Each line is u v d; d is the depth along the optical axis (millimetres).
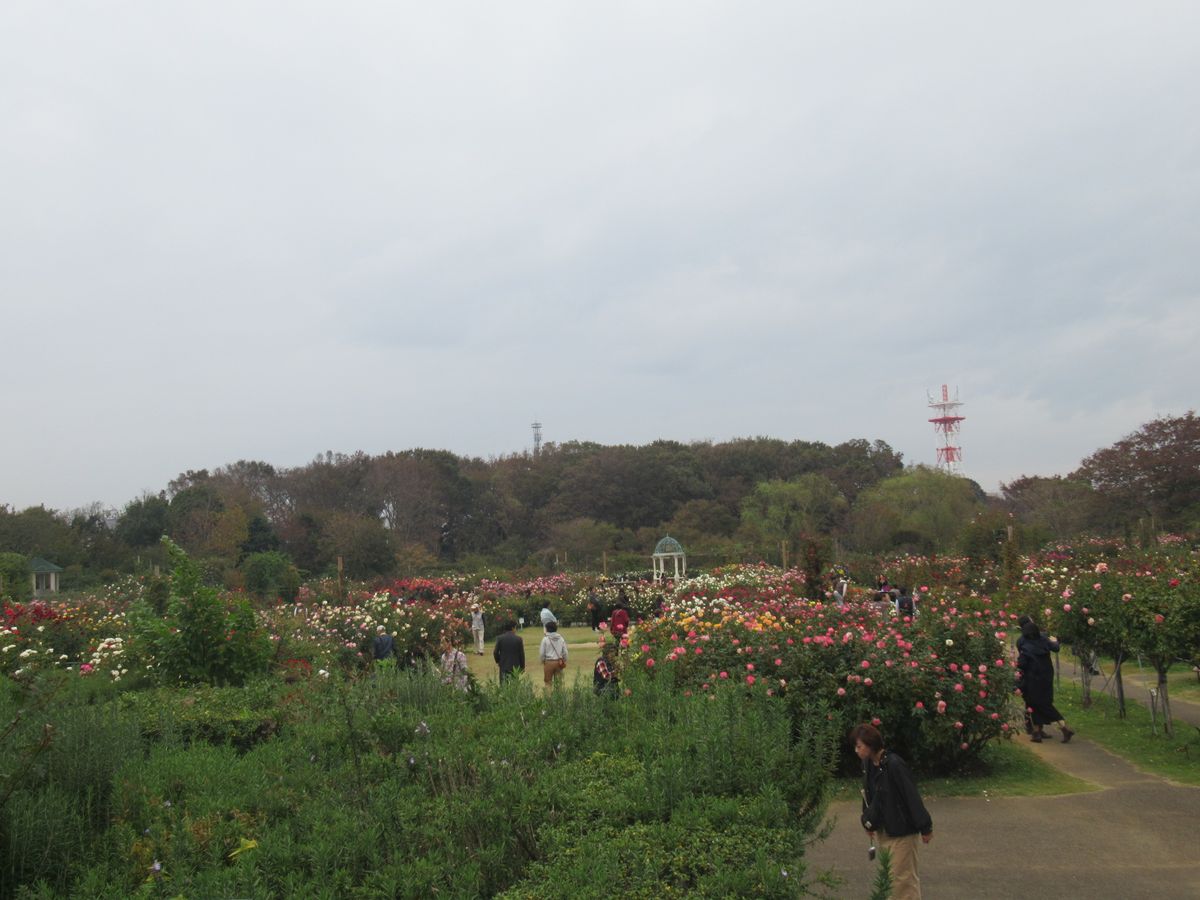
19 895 4055
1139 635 9719
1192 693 12859
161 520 48094
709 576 25953
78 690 7605
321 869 3896
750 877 3488
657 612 21422
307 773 5254
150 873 4066
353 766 5316
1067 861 6121
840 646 8219
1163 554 15742
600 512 62625
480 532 63688
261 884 3787
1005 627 10359
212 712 7484
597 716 6125
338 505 59844
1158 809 7281
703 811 4145
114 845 4629
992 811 7320
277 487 64812
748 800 4293
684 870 3658
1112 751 9406
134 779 5215
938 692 7867
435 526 62094
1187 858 6125
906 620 8953
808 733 6199
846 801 7539
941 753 8281
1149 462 35656
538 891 3574
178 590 10383
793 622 9203
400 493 59594
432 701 7426
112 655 10719
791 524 50750
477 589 30469
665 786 4418
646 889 3445
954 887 5691
